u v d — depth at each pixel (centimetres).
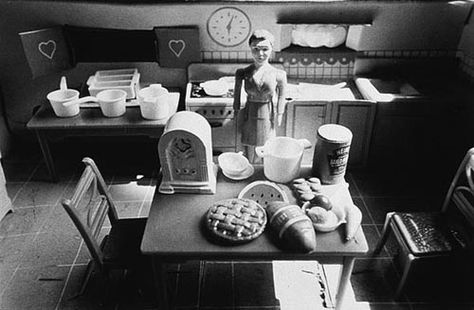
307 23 394
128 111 375
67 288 292
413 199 376
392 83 408
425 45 411
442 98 372
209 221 225
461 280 295
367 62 416
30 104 436
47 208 366
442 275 297
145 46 406
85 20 397
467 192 297
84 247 325
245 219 223
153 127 360
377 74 421
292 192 252
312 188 246
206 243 219
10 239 333
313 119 388
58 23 398
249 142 315
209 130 250
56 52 401
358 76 421
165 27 397
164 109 360
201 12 389
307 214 227
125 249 261
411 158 406
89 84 388
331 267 304
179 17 393
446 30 403
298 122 390
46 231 341
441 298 283
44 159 408
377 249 312
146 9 388
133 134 365
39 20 396
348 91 398
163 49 404
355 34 406
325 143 241
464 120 383
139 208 363
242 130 318
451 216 288
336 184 254
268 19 393
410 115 381
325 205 230
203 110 377
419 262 263
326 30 405
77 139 451
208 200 248
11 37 402
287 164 251
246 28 397
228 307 277
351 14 392
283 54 410
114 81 392
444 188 389
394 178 404
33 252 321
